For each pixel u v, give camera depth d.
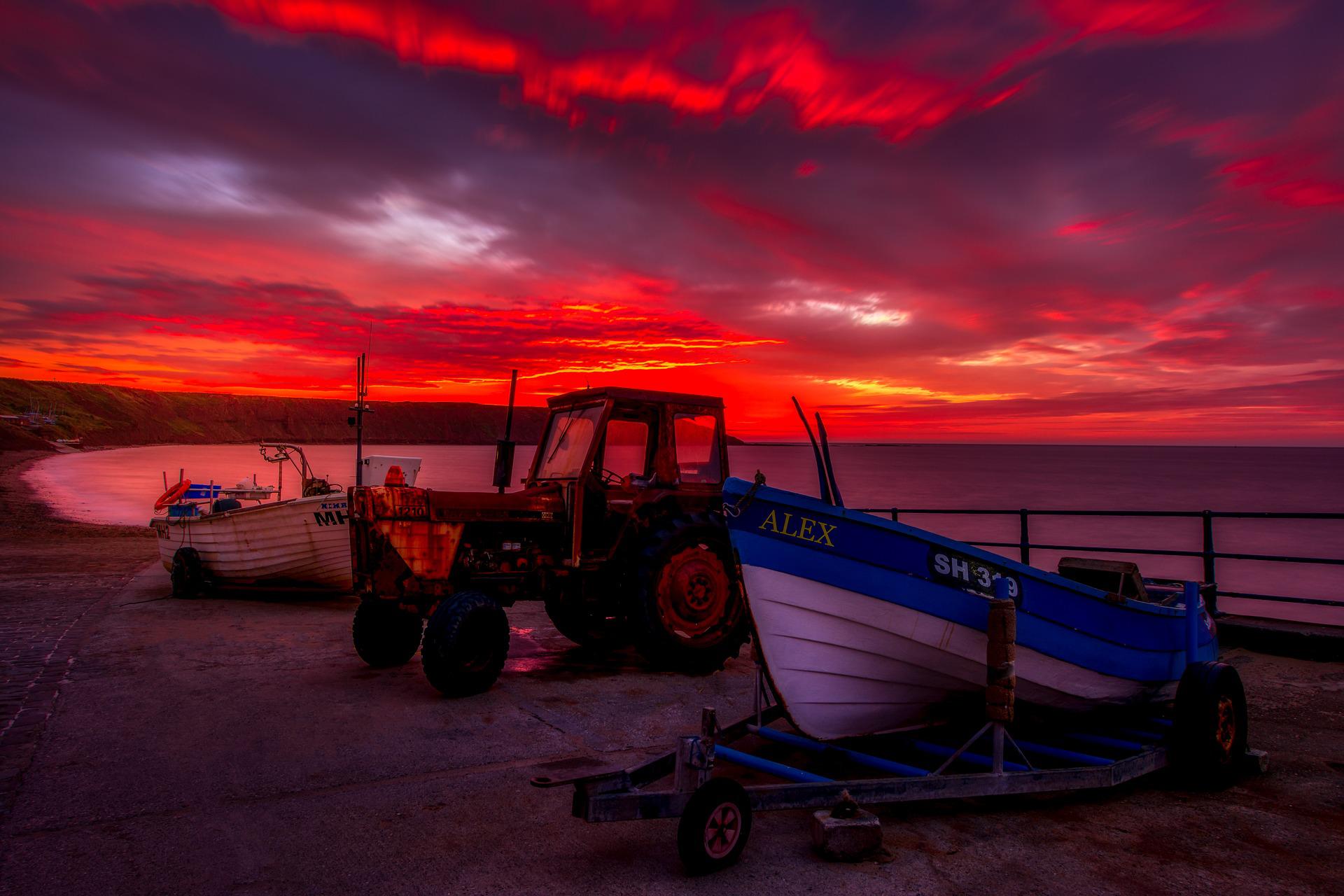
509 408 6.00
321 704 4.74
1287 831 3.01
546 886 2.54
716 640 5.73
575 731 4.23
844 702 3.44
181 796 3.30
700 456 6.41
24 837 2.88
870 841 2.75
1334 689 5.15
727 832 2.68
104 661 5.87
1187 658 3.94
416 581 5.22
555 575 5.84
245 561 9.09
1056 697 3.64
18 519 22.48
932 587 3.39
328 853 2.78
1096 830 3.01
